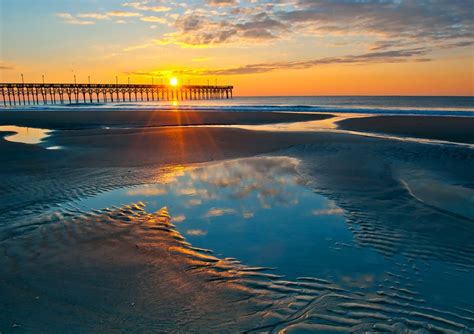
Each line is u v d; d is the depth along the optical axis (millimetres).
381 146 14570
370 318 3691
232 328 3525
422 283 4406
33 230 6105
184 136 18422
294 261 4996
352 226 6262
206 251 5332
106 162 11859
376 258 5078
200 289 4246
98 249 5363
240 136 18250
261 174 10156
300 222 6477
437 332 3480
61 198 7906
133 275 4570
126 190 8562
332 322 3625
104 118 31500
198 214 6934
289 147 14797
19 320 3615
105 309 3818
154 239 5754
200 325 3566
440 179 9305
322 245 5520
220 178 9719
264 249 5391
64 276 4539
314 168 10812
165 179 9609
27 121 29344
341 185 8836
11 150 14219
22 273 4609
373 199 7738
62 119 30797
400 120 25734
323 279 4496
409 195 7965
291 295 4117
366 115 32375
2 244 5527
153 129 22359
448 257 5102
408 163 11281
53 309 3811
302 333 3457
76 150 14258
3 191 8414
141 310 3809
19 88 86250
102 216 6809
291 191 8414
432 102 74500
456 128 20219
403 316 3727
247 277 4543
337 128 22281
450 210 6988
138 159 12406
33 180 9430
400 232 5992
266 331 3484
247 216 6812
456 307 3902
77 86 92062
